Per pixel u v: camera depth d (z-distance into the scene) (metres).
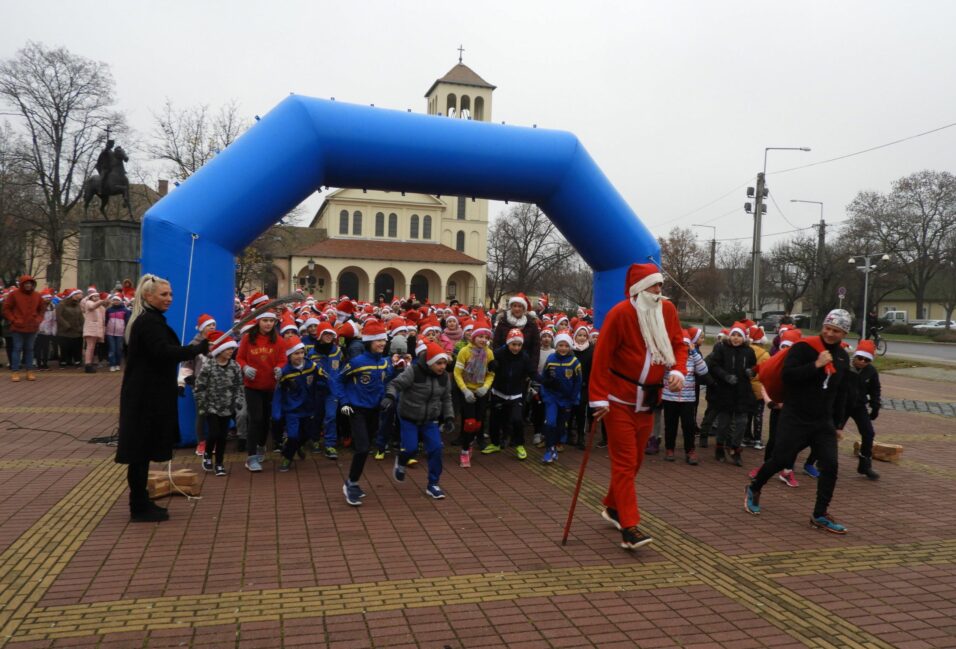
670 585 4.53
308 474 7.24
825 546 5.40
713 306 56.19
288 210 9.15
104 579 4.36
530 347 8.80
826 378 5.73
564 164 9.96
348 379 6.18
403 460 6.71
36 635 3.61
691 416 8.22
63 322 15.30
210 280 8.30
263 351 7.17
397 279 66.25
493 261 59.88
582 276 64.88
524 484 7.10
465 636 3.73
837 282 51.91
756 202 23.78
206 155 32.22
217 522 5.57
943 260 52.38
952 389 17.56
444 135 9.41
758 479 6.20
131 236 20.08
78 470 7.07
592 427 5.23
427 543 5.21
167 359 5.35
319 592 4.25
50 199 38.41
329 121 8.95
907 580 4.71
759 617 4.07
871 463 8.06
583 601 4.23
